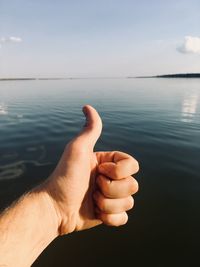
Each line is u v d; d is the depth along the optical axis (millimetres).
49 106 27797
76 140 1529
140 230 5469
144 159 9734
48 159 9836
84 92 51688
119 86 81250
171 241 5090
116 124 17156
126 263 4562
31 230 1332
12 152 10773
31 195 1494
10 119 19641
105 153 1636
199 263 4496
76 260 4688
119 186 1442
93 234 5406
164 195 6883
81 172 1510
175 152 10531
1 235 1229
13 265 1176
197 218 5820
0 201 6699
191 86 76375
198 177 7969
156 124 17109
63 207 1504
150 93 47844
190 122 17984
